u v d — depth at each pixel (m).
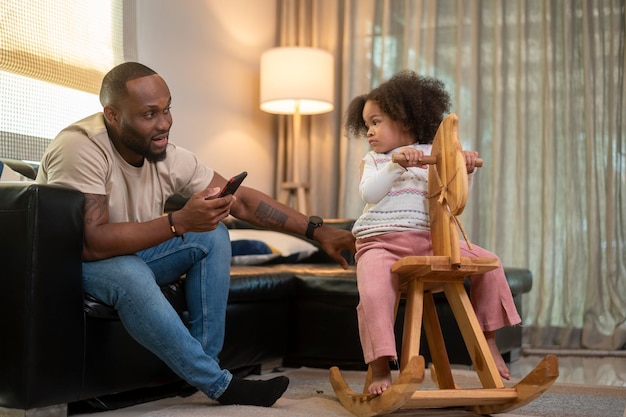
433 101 2.03
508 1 3.99
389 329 1.75
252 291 2.50
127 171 2.01
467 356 2.78
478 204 3.98
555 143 3.88
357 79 4.27
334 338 2.77
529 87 3.94
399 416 1.81
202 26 3.86
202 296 2.04
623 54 3.77
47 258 1.73
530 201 3.92
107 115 1.95
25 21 2.78
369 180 1.89
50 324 1.73
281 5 4.53
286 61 3.94
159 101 1.92
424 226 1.89
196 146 3.82
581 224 3.82
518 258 3.90
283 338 2.78
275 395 1.92
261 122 4.39
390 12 4.24
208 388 1.87
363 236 1.93
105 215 1.89
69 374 1.77
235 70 4.13
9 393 1.70
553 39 3.88
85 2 3.05
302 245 3.39
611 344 3.68
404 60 4.18
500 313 1.88
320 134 4.37
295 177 4.27
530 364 3.16
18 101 2.78
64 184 1.86
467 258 1.71
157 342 1.82
